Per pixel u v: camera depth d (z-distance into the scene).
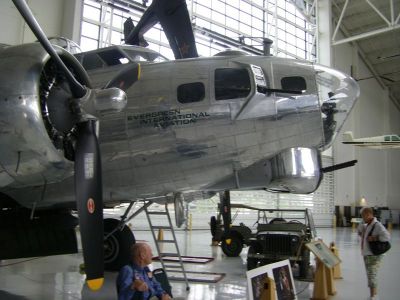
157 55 7.23
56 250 6.66
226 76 6.13
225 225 11.33
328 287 6.46
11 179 4.73
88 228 4.50
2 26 14.72
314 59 29.72
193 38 11.59
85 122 4.81
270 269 4.57
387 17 29.52
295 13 29.12
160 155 6.00
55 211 7.05
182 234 17.81
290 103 6.19
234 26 24.39
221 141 5.97
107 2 18.55
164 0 11.36
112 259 7.76
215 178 6.29
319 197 28.22
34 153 4.50
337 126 6.61
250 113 5.97
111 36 18.86
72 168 4.93
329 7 29.41
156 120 5.97
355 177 31.16
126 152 6.01
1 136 4.44
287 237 7.70
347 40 28.00
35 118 4.43
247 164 6.19
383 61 33.00
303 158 6.45
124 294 3.96
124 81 5.15
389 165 35.03
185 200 8.18
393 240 18.28
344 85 6.69
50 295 6.08
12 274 7.81
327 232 22.62
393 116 36.47
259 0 26.27
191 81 6.10
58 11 16.48
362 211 6.38
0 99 4.44
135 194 6.47
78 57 6.93
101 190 4.71
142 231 18.27
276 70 6.36
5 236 6.40
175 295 6.05
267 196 25.12
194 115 5.95
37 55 4.62
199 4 22.55
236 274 8.05
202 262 9.54
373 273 6.16
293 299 4.74
